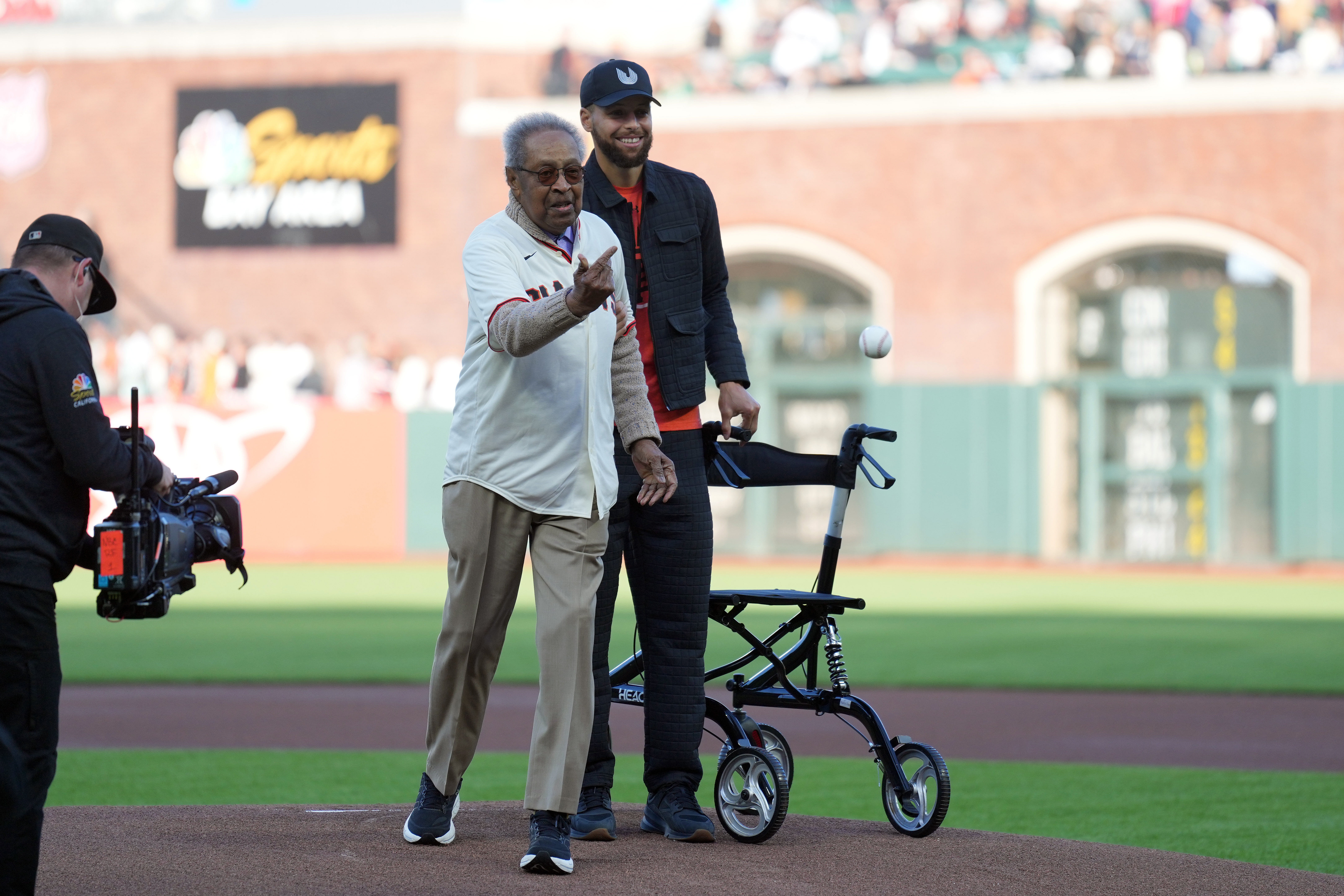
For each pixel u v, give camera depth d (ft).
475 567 44.32
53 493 37.42
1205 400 267.59
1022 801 66.03
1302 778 72.95
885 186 286.25
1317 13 272.72
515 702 104.53
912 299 285.23
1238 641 147.13
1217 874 45.27
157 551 37.65
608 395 44.96
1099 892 42.27
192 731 89.56
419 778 71.26
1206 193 273.54
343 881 40.55
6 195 309.22
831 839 48.80
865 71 290.97
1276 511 263.08
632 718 97.19
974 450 272.72
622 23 297.74
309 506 278.67
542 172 43.60
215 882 40.34
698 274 51.13
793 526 280.72
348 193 301.22
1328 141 268.21
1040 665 126.52
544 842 42.01
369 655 132.57
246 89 303.68
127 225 306.35
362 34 300.20
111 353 304.50
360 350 300.61
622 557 51.39
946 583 231.30
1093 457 271.28
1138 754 82.12
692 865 43.80
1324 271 267.80
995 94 281.54
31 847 36.58
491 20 298.97
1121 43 280.10
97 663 126.82
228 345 303.68
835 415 280.72
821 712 51.29
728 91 295.48
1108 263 287.69
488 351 43.83
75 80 307.17
